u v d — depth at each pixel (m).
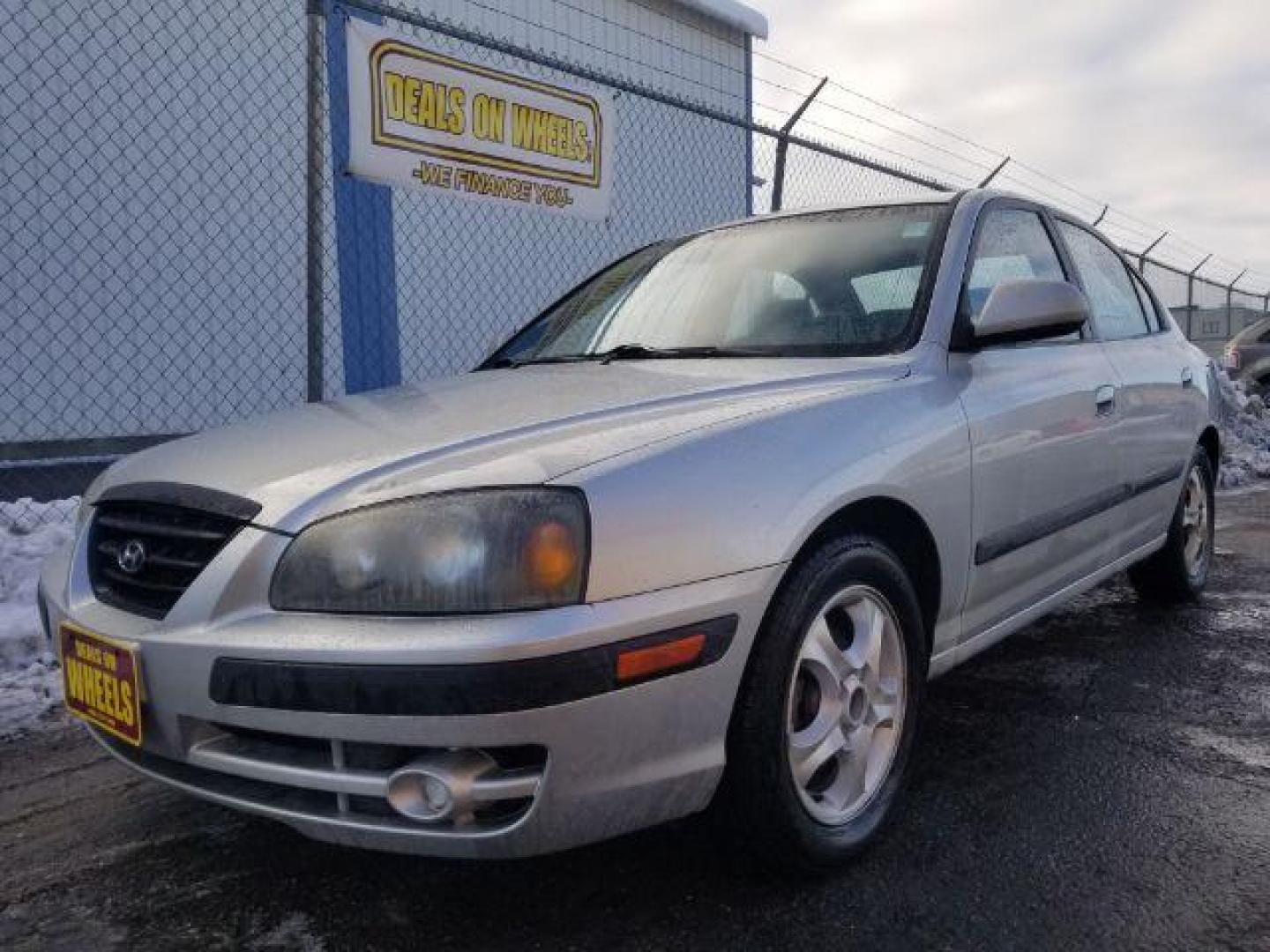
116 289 7.02
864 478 2.20
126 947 2.01
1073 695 3.36
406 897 2.16
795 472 2.09
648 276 3.41
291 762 1.85
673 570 1.85
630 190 9.64
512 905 2.11
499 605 1.74
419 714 1.70
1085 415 3.15
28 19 6.57
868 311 2.83
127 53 6.98
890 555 2.33
